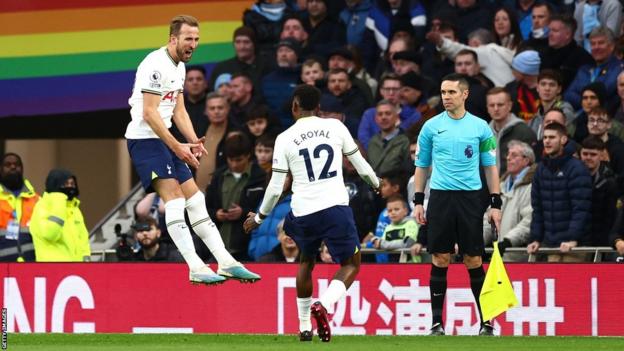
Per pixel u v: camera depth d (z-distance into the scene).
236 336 35.50
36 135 58.62
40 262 39.56
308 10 52.75
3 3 56.78
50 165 68.31
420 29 51.38
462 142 33.66
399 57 48.06
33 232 42.03
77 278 39.34
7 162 44.22
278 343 31.02
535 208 39.19
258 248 43.22
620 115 44.75
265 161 45.03
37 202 42.47
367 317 37.50
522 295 36.84
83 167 68.88
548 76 44.41
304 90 30.73
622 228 37.72
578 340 32.75
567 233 38.62
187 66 55.41
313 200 30.47
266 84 50.69
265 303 38.19
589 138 39.66
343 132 30.81
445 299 36.97
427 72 49.19
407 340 32.25
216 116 49.00
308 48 52.34
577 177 38.53
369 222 42.78
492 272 33.56
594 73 45.94
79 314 39.28
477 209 33.84
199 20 56.06
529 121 45.44
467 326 36.84
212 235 30.89
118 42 56.19
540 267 36.72
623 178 41.19
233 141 44.44
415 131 43.75
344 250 30.56
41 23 56.62
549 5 47.94
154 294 38.91
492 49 48.09
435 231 34.09
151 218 42.62
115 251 45.97
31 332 39.31
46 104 56.59
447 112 34.09
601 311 36.31
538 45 47.44
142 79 30.05
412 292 37.22
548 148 38.81
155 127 29.77
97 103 56.34
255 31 53.47
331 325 37.75
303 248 31.05
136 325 38.97
